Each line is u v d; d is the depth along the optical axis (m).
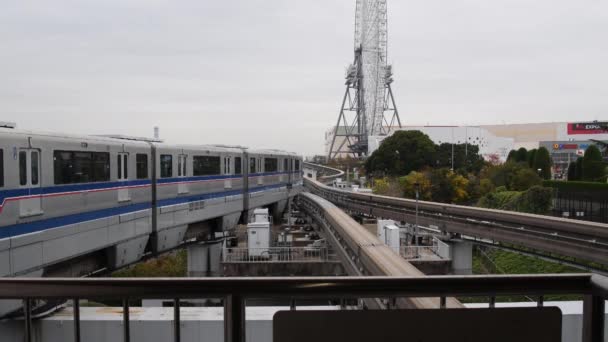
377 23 78.31
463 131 105.94
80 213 10.03
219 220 18.44
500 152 106.25
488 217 17.61
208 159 16.80
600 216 25.70
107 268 11.72
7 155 8.01
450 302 4.21
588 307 2.24
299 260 17.94
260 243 18.42
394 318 2.17
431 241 20.78
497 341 2.19
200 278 2.18
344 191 34.00
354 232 13.19
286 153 27.19
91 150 10.42
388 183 44.06
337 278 2.16
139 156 12.55
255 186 21.59
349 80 97.38
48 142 9.01
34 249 8.63
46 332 5.61
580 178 41.53
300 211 31.42
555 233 14.09
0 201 7.84
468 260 18.92
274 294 2.16
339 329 2.16
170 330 5.10
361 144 89.81
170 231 14.45
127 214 11.91
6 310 6.75
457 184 36.91
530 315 2.20
